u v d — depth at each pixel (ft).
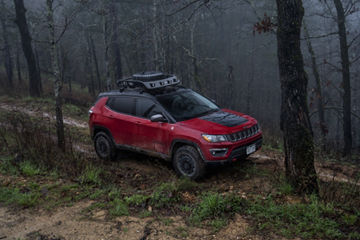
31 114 45.32
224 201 15.38
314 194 15.66
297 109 15.84
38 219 15.47
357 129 91.81
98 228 14.37
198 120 19.99
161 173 21.18
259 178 19.69
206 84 98.53
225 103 99.35
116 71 94.99
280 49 15.96
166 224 14.35
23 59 116.78
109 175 21.15
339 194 16.47
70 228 14.49
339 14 46.85
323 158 29.30
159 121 20.15
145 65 92.89
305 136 15.89
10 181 19.80
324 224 13.24
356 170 24.35
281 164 22.89
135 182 20.38
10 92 66.85
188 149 19.15
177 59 90.02
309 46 52.90
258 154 26.84
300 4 15.51
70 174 21.07
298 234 12.86
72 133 35.47
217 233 13.37
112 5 65.31
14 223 15.17
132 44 86.79
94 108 25.84
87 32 87.76
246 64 116.16
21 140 25.34
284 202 15.56
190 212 15.42
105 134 24.90
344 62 47.73
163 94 22.04
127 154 26.27
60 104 25.84
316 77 53.88
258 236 12.95
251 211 14.79
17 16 60.39
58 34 83.25
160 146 20.93
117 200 16.78
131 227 14.30
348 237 12.34
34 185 19.10
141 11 84.69
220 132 18.34
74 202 17.20
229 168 21.74
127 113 23.13
